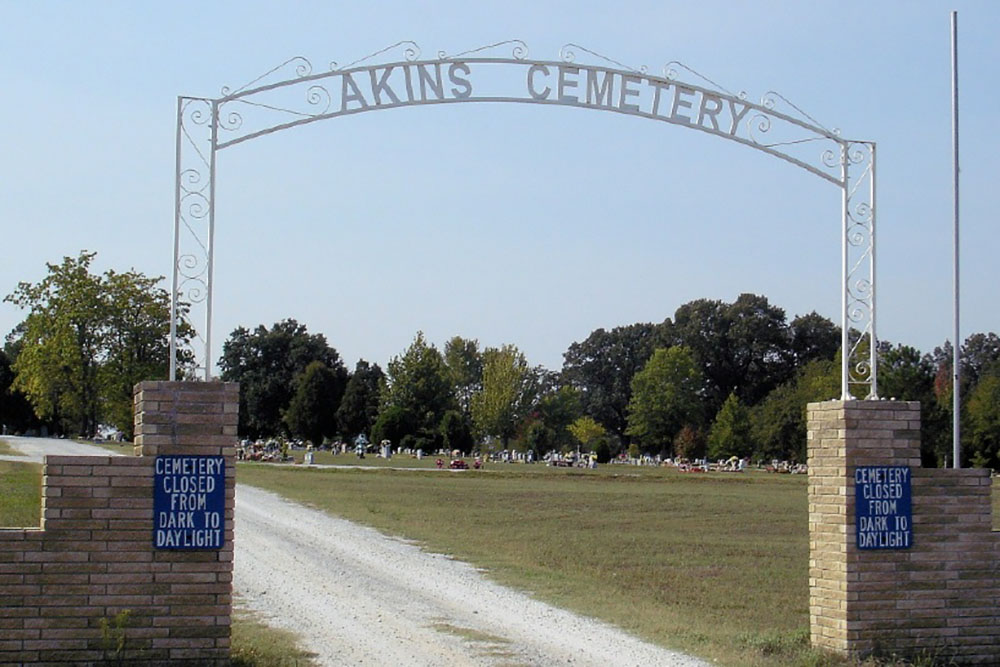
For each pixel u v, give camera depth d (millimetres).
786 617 18234
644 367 138125
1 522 27234
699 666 13352
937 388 77688
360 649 14094
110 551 11945
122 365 76188
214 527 12141
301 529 29969
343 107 13547
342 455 96188
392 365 117375
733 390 131750
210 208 12969
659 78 14047
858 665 13164
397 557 24719
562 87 13961
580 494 51156
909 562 13781
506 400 121250
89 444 78688
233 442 12266
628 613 17656
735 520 39344
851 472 13688
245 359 139000
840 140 14367
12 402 111875
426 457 95812
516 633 15539
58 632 11820
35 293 76375
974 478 14055
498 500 45594
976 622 13922
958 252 14828
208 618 12094
